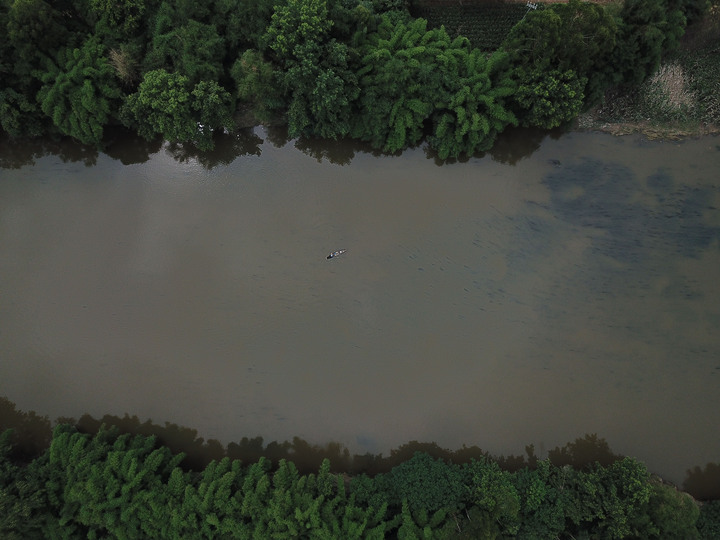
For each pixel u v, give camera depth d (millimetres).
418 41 36188
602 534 32375
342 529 31109
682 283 38500
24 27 33000
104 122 37500
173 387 38969
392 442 37875
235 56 36938
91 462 33406
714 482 36250
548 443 37531
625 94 39625
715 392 37312
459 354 38688
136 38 36188
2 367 39438
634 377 37938
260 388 38812
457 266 39500
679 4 34719
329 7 34375
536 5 38969
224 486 32594
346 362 38875
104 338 39531
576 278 39094
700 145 39312
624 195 39406
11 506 30875
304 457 38031
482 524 30375
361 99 36531
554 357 38438
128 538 31906
